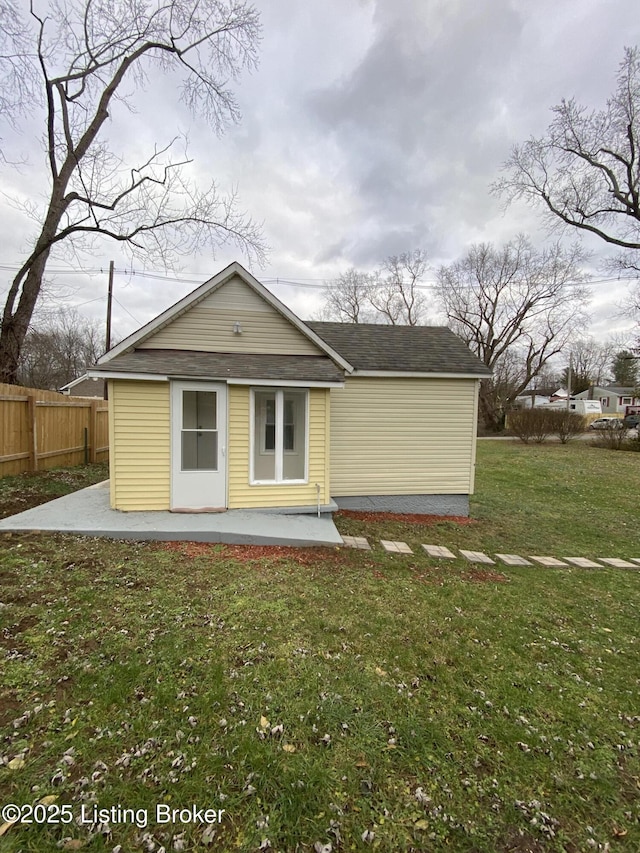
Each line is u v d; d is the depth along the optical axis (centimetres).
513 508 912
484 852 167
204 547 513
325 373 662
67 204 1043
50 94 992
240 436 636
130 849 161
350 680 273
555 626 381
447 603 411
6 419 768
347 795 189
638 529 774
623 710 264
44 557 439
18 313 1014
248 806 181
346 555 530
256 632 325
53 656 275
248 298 716
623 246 1600
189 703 240
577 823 183
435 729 234
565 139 1535
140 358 637
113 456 598
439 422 826
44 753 199
